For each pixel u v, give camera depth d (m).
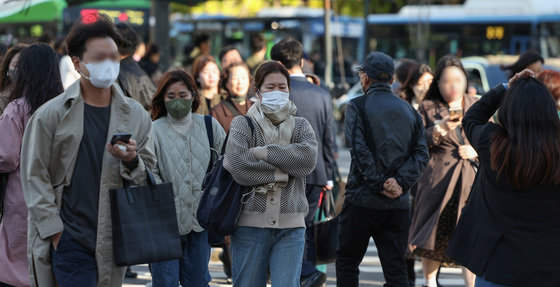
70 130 12.16
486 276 11.33
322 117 19.14
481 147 11.68
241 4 84.44
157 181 15.52
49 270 12.34
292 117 14.02
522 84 11.35
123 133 12.20
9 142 13.59
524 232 11.15
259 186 13.54
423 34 82.69
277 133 13.75
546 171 10.98
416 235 18.97
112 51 12.10
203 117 16.36
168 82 15.72
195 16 94.00
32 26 73.94
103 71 11.99
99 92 12.41
